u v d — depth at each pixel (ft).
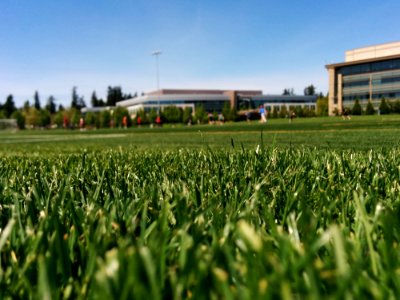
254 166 5.95
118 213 3.38
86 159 9.65
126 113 241.55
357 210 3.03
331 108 236.84
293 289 1.94
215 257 2.02
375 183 4.55
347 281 1.46
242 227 1.76
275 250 2.46
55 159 10.48
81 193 4.03
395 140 17.70
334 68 234.99
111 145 26.40
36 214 3.51
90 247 2.46
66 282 2.22
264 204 3.33
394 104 199.31
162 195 4.30
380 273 2.10
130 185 5.07
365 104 226.79
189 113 224.53
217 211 3.29
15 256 2.50
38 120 306.14
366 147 13.29
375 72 222.48
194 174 5.65
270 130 48.52
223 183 4.78
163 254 2.13
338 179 4.94
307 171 5.57
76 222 3.09
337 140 19.52
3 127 230.68
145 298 1.52
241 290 1.65
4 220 3.34
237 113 222.28
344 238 2.58
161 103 323.78
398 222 2.66
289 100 359.46
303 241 2.72
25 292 2.12
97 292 1.79
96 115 267.18
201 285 1.65
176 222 3.26
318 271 1.85
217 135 38.75
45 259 2.07
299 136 27.45
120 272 1.67
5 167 7.98
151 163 7.98
